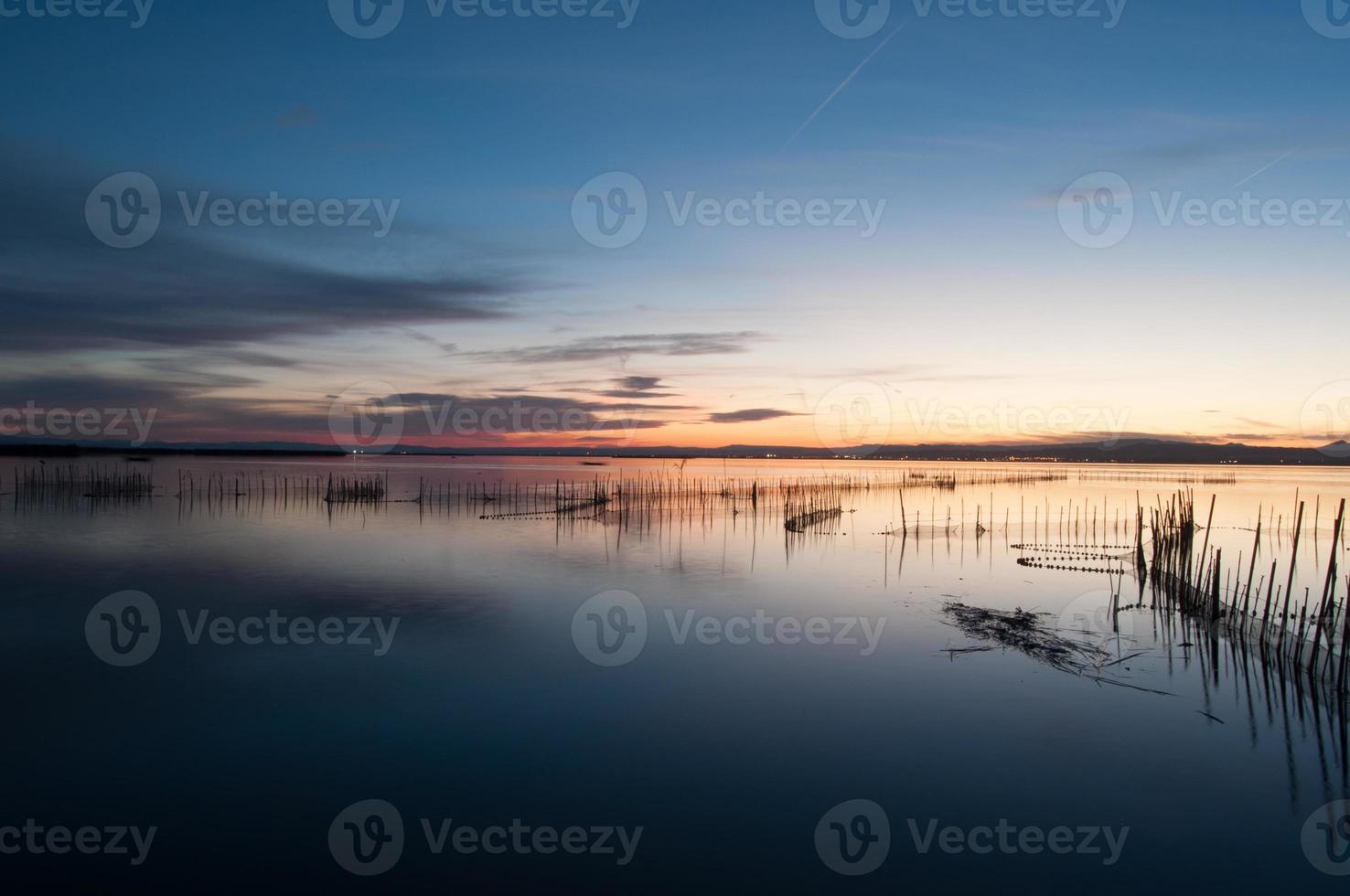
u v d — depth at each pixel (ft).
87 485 209.77
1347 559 111.34
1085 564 102.17
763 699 48.24
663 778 37.78
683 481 329.11
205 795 35.65
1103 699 48.32
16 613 67.72
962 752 40.78
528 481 314.55
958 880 30.04
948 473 483.92
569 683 50.80
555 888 29.25
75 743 40.73
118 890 28.81
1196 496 247.50
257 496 198.18
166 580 83.35
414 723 43.91
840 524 152.76
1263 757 40.45
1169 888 29.78
